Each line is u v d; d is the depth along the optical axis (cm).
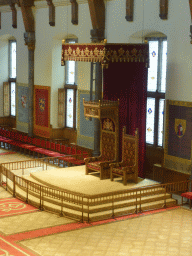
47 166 2173
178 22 1633
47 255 1135
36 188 1603
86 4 2047
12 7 2552
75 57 1684
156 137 1864
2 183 1809
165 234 1284
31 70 2459
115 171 1664
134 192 1555
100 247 1188
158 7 1706
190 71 1603
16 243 1211
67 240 1234
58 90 2348
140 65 1658
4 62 2847
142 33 1814
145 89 1666
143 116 1672
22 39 2555
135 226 1345
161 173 1748
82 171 1844
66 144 2320
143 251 1165
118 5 1878
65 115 2405
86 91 2108
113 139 1750
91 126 2091
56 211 1463
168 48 1684
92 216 1391
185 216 1443
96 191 1531
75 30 2141
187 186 1619
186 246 1200
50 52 2322
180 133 1658
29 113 2512
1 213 1460
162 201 1548
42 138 2445
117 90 1714
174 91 1673
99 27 1938
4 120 2891
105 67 1544
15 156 2394
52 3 2242
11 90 2880
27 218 1415
